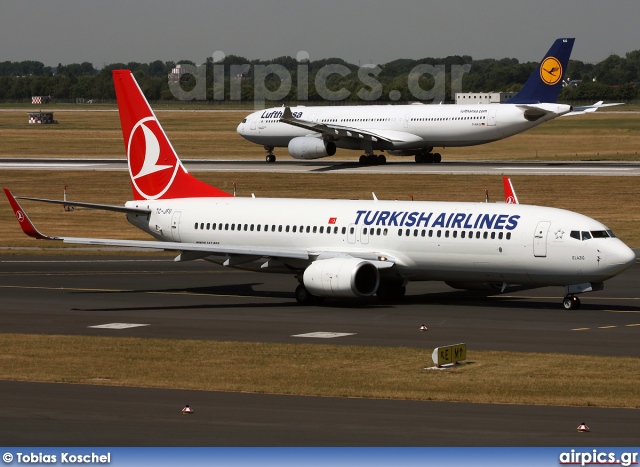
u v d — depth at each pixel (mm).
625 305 184000
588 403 106188
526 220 176375
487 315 173000
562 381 118188
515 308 181250
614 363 129500
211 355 137125
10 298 197000
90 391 113125
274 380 119438
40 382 118312
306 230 195750
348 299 195125
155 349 142250
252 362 131875
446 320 167875
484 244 177875
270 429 96250
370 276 186000
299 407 105125
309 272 182125
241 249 186875
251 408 104750
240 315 175750
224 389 114125
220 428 96812
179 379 120188
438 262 183000
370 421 99062
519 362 130625
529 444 91000
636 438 92812
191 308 184250
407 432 94938
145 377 121438
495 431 95188
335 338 151625
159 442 92062
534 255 174250
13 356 136875
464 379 119812
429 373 123625
